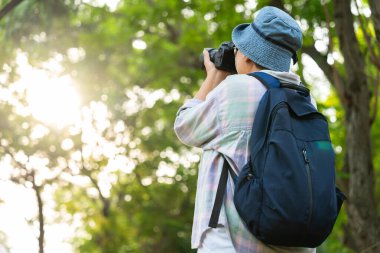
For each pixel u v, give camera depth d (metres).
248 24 2.63
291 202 2.14
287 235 2.16
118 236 18.50
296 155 2.20
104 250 18.47
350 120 7.30
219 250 2.33
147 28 15.61
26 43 11.44
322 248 9.72
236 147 2.37
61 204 18.53
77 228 19.69
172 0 12.48
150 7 14.26
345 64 7.01
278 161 2.20
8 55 11.39
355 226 7.39
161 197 20.34
